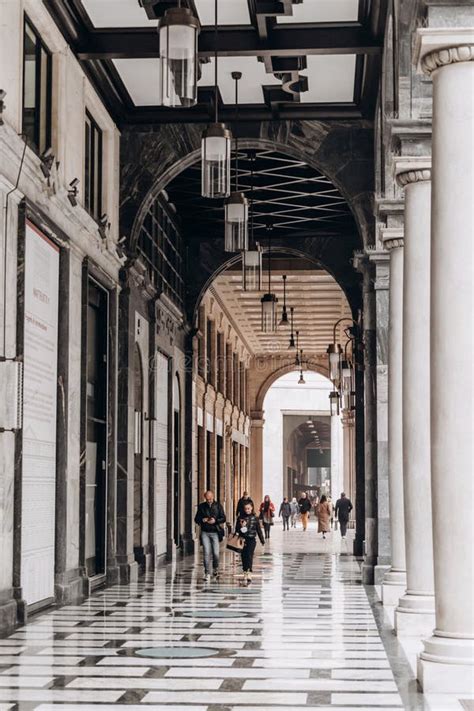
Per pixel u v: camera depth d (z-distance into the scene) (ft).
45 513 58.95
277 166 96.94
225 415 168.04
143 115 80.79
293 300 164.55
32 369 55.93
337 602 63.93
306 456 422.41
